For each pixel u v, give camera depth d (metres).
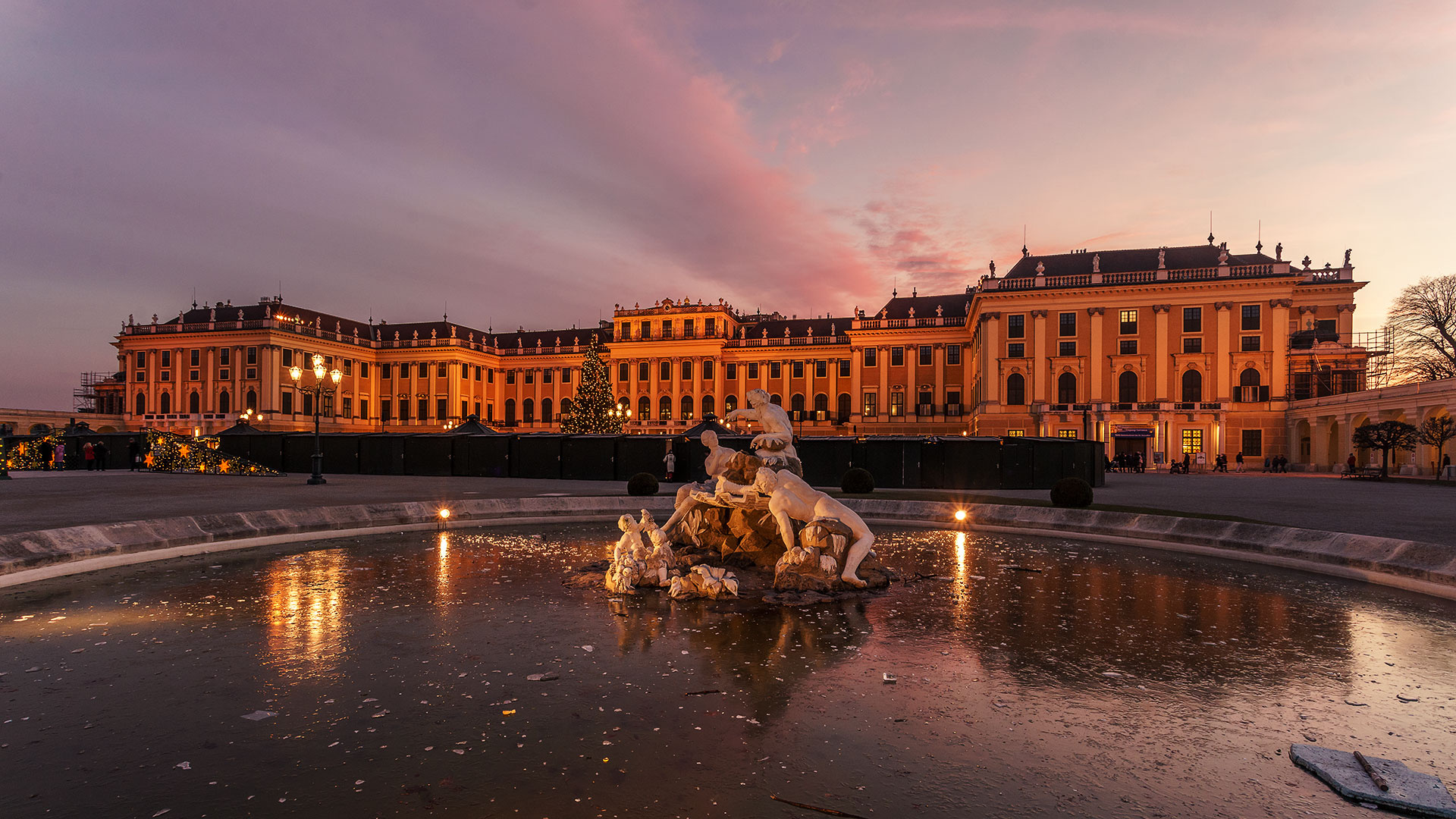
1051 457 27.58
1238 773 3.97
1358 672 5.74
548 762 4.03
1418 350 56.84
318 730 4.45
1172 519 13.23
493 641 6.49
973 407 69.00
